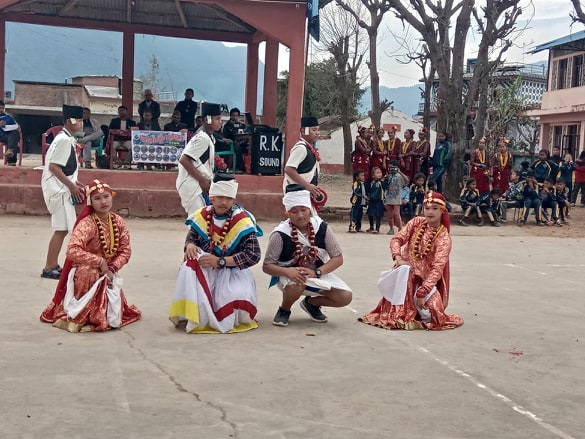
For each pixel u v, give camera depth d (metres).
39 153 43.56
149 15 20.59
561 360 5.61
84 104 43.88
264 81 19.97
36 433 3.87
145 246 11.08
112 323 6.13
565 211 18.33
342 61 34.78
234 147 16.09
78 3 19.77
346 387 4.79
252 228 6.24
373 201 14.43
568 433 4.11
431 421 4.22
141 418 4.12
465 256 11.58
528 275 9.84
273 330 6.31
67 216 8.13
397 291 6.56
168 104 44.19
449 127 20.73
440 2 20.88
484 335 6.35
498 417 4.32
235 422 4.11
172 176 15.10
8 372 4.88
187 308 6.04
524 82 47.31
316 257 6.53
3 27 20.27
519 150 39.88
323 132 41.91
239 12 14.73
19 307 6.80
